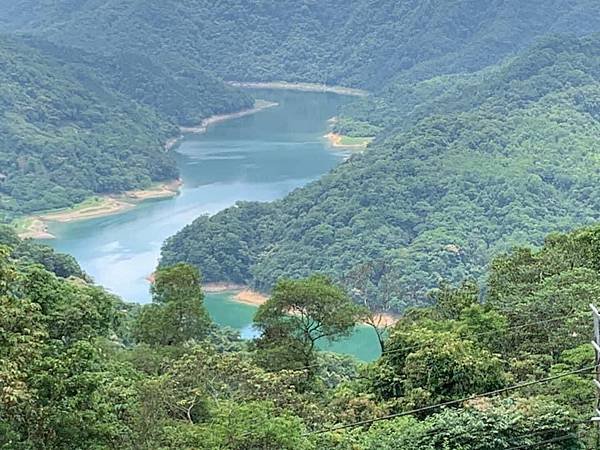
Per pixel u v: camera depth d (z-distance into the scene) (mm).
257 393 30109
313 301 38750
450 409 28344
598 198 116188
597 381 20312
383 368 32500
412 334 32844
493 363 30844
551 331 34312
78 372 21219
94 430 20641
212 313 93812
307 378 36719
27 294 25625
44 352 21469
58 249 111062
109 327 30734
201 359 31109
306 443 24422
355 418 29672
